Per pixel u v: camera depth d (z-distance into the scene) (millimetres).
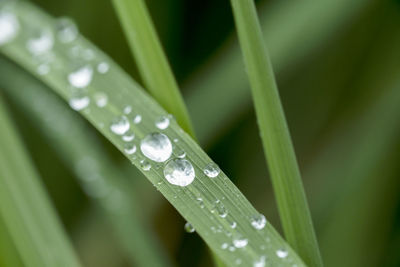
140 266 175
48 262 142
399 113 206
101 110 134
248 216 136
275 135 138
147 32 139
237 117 219
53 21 131
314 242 140
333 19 204
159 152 132
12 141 142
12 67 189
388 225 204
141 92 135
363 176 203
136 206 178
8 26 129
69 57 132
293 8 201
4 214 141
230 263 136
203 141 212
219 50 213
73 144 177
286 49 202
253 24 135
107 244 216
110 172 177
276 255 136
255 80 137
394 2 219
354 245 199
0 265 154
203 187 134
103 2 219
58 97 199
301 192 139
